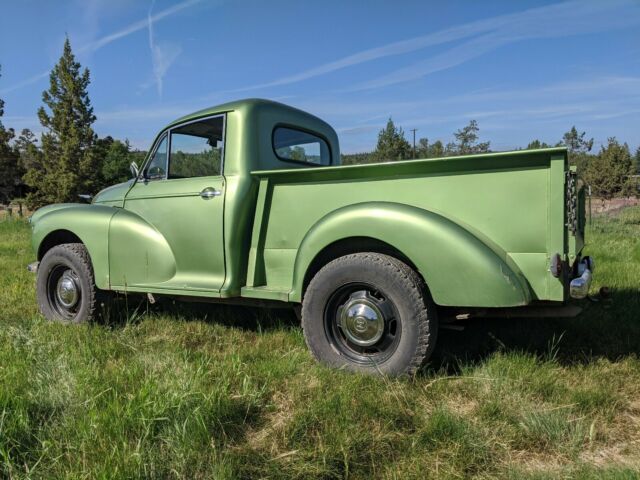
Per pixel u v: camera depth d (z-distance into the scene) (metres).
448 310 3.20
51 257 4.53
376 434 2.39
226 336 4.01
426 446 2.32
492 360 3.19
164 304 4.91
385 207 3.02
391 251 3.19
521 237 2.81
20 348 3.50
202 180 3.86
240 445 2.36
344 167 3.25
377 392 2.80
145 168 4.43
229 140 3.80
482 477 2.13
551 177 2.73
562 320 4.07
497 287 2.73
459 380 3.00
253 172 3.61
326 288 3.17
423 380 3.01
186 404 2.52
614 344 3.62
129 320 4.34
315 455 2.21
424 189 3.07
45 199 31.48
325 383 2.94
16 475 2.06
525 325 3.98
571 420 2.53
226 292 3.64
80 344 3.57
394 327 3.10
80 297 4.47
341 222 3.12
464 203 2.96
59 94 32.03
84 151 32.25
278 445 2.34
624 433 2.48
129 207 4.34
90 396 2.69
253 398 2.74
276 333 3.98
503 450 2.32
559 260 2.70
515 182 2.82
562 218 2.71
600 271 5.89
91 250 4.33
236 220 3.67
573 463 2.22
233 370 3.11
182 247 3.94
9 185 40.03
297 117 4.38
